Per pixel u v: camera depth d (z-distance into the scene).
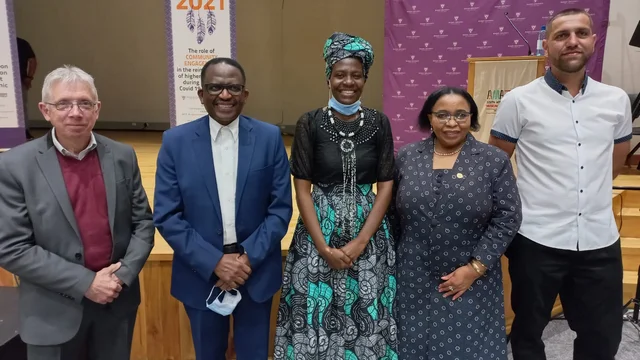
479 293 1.84
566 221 1.92
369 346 1.83
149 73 8.54
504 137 2.05
